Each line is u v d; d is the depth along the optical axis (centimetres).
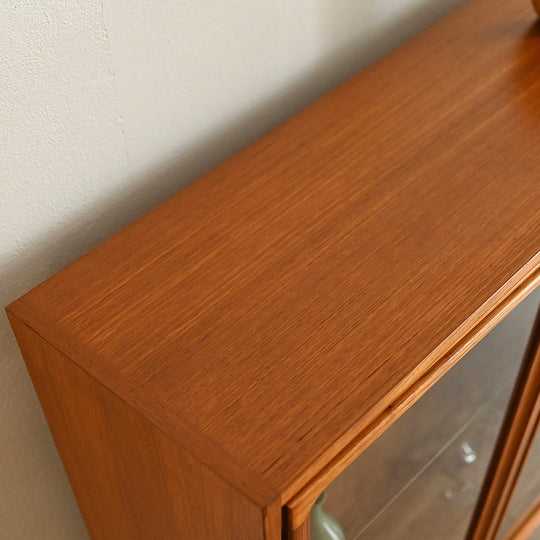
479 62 94
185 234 76
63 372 69
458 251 72
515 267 70
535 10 98
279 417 60
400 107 89
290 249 74
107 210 85
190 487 63
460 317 67
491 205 76
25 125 72
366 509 78
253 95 95
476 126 85
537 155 81
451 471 93
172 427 60
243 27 88
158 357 66
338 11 98
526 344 85
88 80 75
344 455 60
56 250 82
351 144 85
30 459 93
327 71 103
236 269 72
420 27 112
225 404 62
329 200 78
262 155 84
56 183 78
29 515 98
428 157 82
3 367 83
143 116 83
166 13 79
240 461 58
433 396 75
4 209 74
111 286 72
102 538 96
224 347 66
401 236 74
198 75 86
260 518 56
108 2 73
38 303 71
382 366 63
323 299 69
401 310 68
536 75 92
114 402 64
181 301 70
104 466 77
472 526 117
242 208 78
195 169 93
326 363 64
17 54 68
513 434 100
